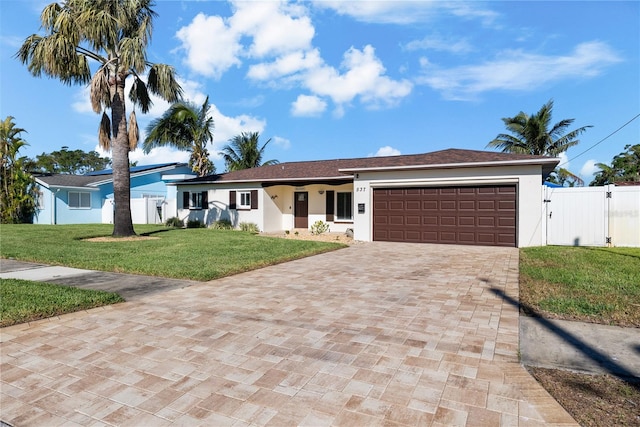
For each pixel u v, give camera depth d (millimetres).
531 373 3295
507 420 2588
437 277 7500
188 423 2615
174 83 14547
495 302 5598
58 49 12180
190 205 21688
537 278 7141
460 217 13203
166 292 6379
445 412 2697
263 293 6285
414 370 3381
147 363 3613
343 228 18406
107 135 14781
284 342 4098
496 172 12555
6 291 6156
